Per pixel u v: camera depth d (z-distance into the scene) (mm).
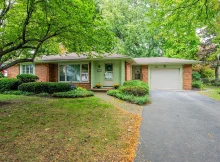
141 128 4891
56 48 10484
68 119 5395
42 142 3762
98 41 7445
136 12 24375
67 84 11406
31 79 13594
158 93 13125
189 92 13805
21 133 4258
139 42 24625
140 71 17953
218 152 3432
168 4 6742
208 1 6203
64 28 6887
